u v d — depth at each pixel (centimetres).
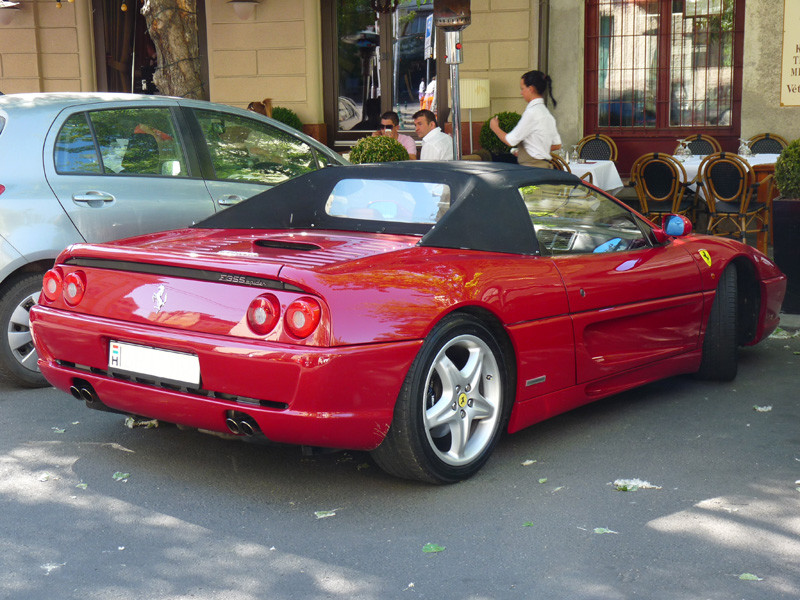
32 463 406
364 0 1315
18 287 516
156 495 370
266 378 332
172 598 288
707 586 292
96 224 534
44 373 404
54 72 1402
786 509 352
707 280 500
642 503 359
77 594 290
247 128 627
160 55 873
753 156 996
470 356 380
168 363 355
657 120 1206
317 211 445
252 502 363
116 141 559
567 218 443
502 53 1205
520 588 292
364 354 335
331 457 412
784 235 684
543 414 413
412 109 1327
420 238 402
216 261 350
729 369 523
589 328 431
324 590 292
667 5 1180
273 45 1316
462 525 340
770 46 1115
